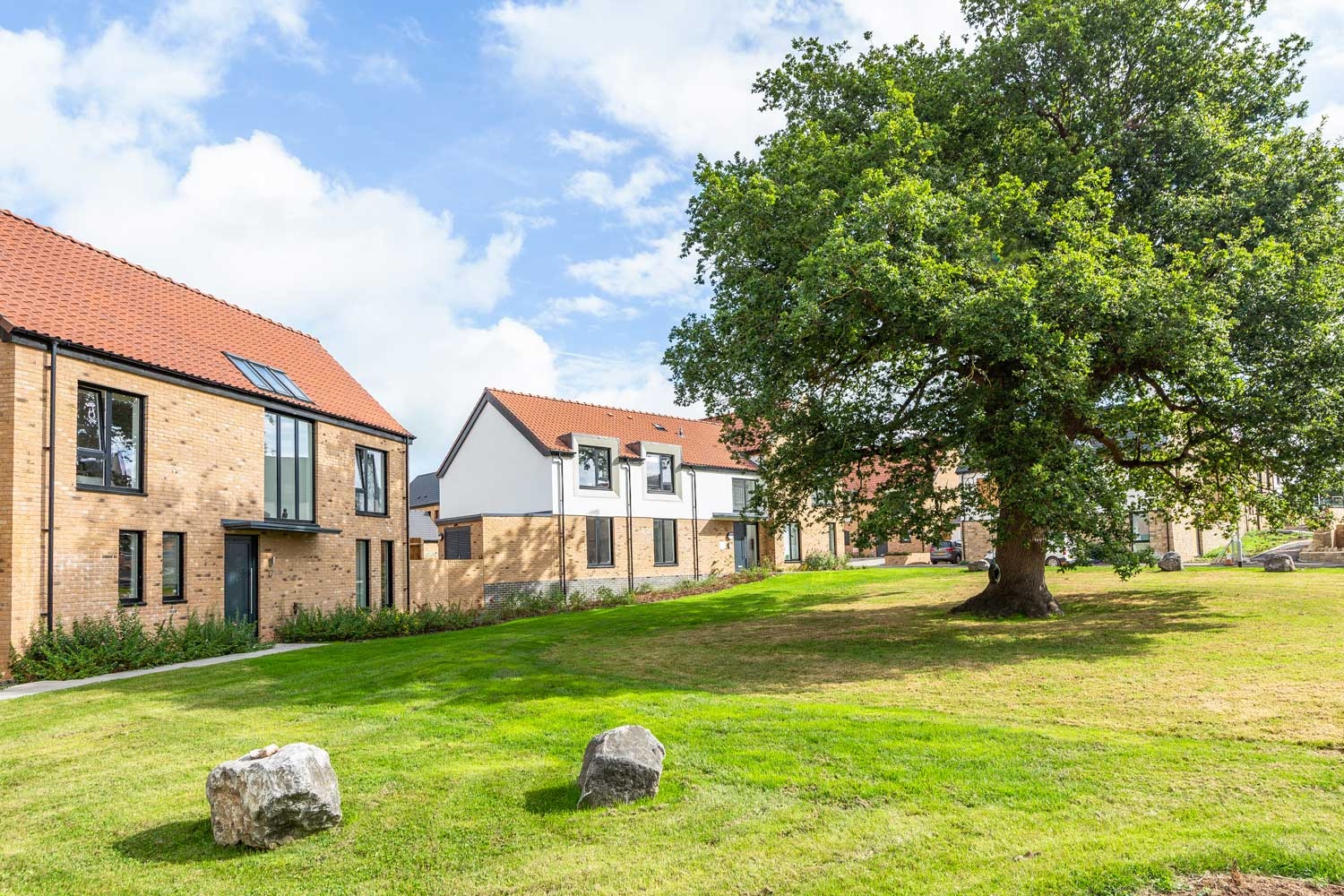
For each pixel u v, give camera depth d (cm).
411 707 968
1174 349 1244
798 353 1414
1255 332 1325
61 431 1348
